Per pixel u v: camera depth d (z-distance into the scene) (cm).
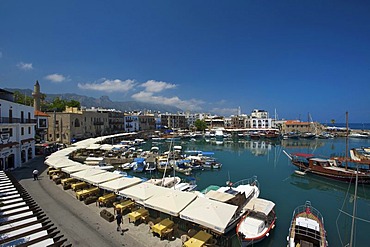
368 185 3312
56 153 3747
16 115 3700
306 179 3747
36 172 2814
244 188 2605
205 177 3838
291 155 4806
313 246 1481
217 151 7194
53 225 1591
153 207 1584
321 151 7081
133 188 1919
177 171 4044
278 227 1939
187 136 11525
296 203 2623
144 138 10306
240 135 12169
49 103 10019
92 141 5816
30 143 4206
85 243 1403
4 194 1959
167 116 16288
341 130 14312
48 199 2133
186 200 1612
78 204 2036
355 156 4522
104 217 1756
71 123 7450
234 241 1653
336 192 3105
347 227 2045
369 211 2444
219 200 1936
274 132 11769
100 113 9438
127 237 1490
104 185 2075
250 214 1866
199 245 1327
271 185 3406
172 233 1525
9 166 3409
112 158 4662
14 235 1316
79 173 2461
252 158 5816
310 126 13462
